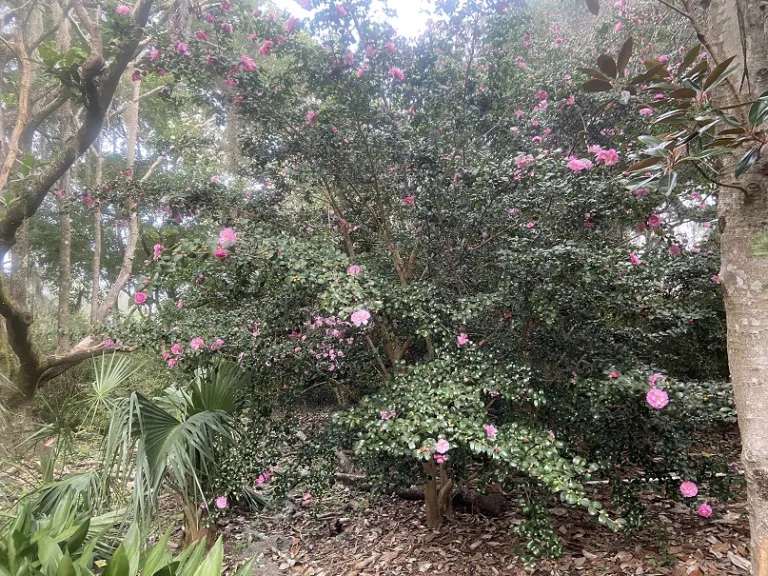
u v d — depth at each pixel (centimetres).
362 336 266
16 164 375
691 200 294
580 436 231
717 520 256
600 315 222
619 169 254
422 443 187
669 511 272
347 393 288
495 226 248
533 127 286
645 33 354
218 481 245
